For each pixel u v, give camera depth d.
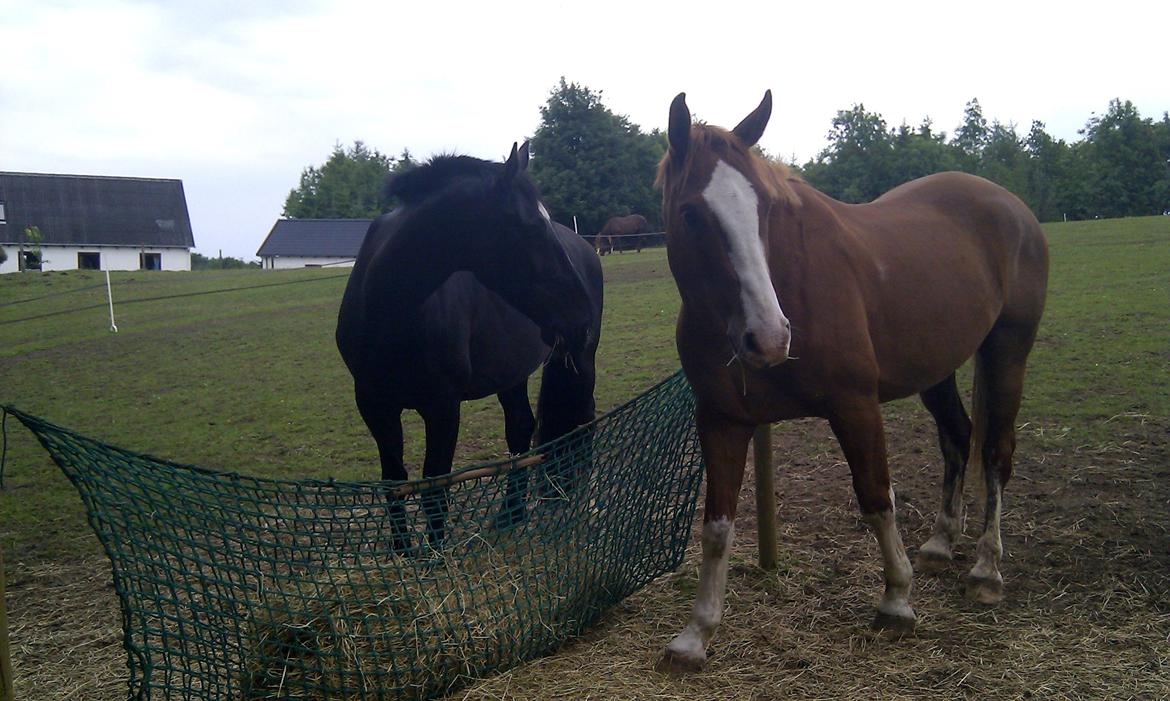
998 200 4.68
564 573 3.88
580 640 3.91
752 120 3.55
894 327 3.91
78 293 24.14
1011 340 4.59
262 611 3.46
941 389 4.66
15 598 4.77
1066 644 3.61
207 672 3.31
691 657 3.53
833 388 3.60
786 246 3.50
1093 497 5.15
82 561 5.33
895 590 3.78
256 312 18.94
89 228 52.81
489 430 8.18
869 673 3.44
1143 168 47.78
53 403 11.23
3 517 6.29
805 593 4.25
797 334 3.51
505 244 4.66
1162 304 10.66
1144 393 7.02
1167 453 5.70
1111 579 4.19
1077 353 8.55
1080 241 19.73
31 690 3.68
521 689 3.42
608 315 14.50
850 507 5.43
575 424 6.29
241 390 11.13
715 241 3.21
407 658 3.38
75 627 4.34
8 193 52.69
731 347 3.43
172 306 20.70
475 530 3.78
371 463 7.37
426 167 4.74
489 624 3.55
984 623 3.87
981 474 4.43
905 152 42.09
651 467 4.34
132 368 13.45
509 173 4.60
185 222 55.78
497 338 5.64
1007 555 4.58
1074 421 6.51
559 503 3.94
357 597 3.41
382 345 4.72
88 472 3.10
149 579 3.23
